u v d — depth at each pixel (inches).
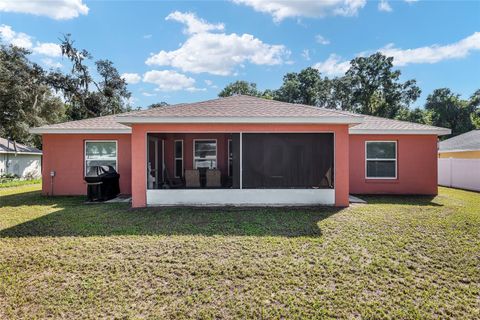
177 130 345.4
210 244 210.2
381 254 191.3
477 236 227.8
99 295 142.8
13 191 548.7
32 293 144.5
